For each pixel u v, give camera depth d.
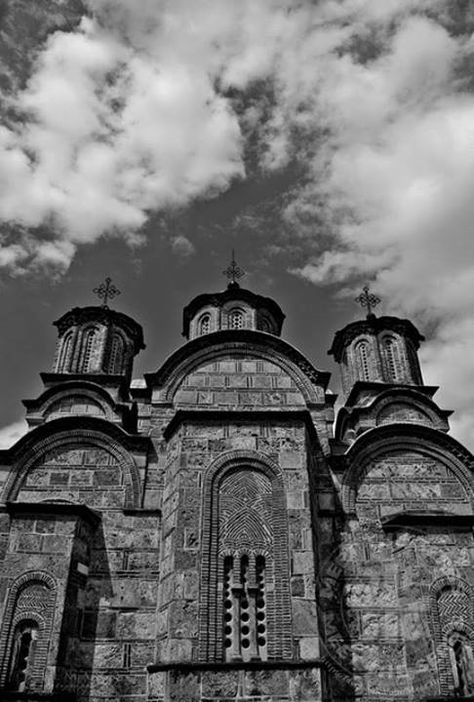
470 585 13.64
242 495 13.66
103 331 22.09
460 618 13.24
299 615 12.14
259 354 18.02
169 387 17.41
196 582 12.44
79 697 12.58
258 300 21.77
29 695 11.92
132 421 20.00
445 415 19.28
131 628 13.45
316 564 13.26
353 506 15.59
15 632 12.75
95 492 15.73
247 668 11.38
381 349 21.89
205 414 14.76
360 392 20.19
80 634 13.28
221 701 11.04
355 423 19.17
